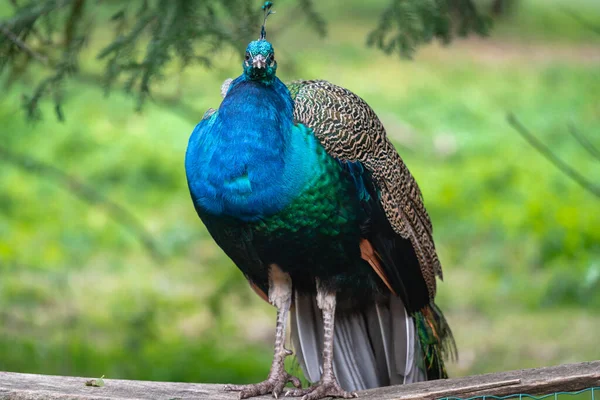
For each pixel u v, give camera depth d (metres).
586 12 37.69
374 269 6.64
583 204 16.95
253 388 6.33
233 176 6.15
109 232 17.17
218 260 13.12
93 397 5.90
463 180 19.06
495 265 15.37
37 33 8.55
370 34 8.16
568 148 21.16
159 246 16.25
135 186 19.59
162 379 11.27
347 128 6.57
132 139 21.59
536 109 25.41
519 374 5.97
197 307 13.94
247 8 8.17
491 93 27.41
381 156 6.84
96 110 22.67
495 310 13.95
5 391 5.93
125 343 12.32
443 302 14.40
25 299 13.55
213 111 6.71
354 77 28.77
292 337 7.07
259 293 7.09
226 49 8.62
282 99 6.32
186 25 7.89
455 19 8.41
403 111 25.00
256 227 6.29
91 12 8.96
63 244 16.48
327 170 6.34
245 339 13.23
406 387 6.15
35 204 18.34
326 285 6.60
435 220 17.47
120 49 8.03
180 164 20.80
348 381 6.98
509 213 16.80
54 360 11.62
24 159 13.24
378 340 7.02
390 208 6.80
